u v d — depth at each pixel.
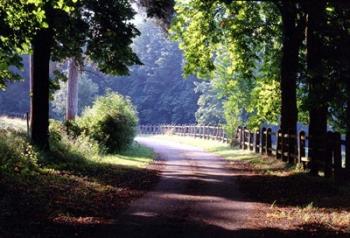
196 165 25.44
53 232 9.55
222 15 25.92
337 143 16.16
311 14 17.36
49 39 20.20
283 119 23.81
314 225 10.61
